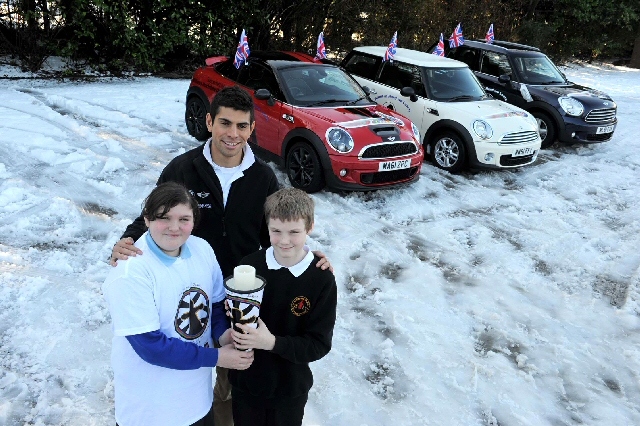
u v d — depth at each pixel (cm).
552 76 1004
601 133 917
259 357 210
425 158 820
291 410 219
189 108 801
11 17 1103
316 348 201
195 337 188
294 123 643
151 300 171
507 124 750
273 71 698
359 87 758
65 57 1178
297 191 199
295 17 1418
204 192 233
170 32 1197
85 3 1097
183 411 188
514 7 1848
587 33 2212
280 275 202
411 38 1573
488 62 1009
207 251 195
